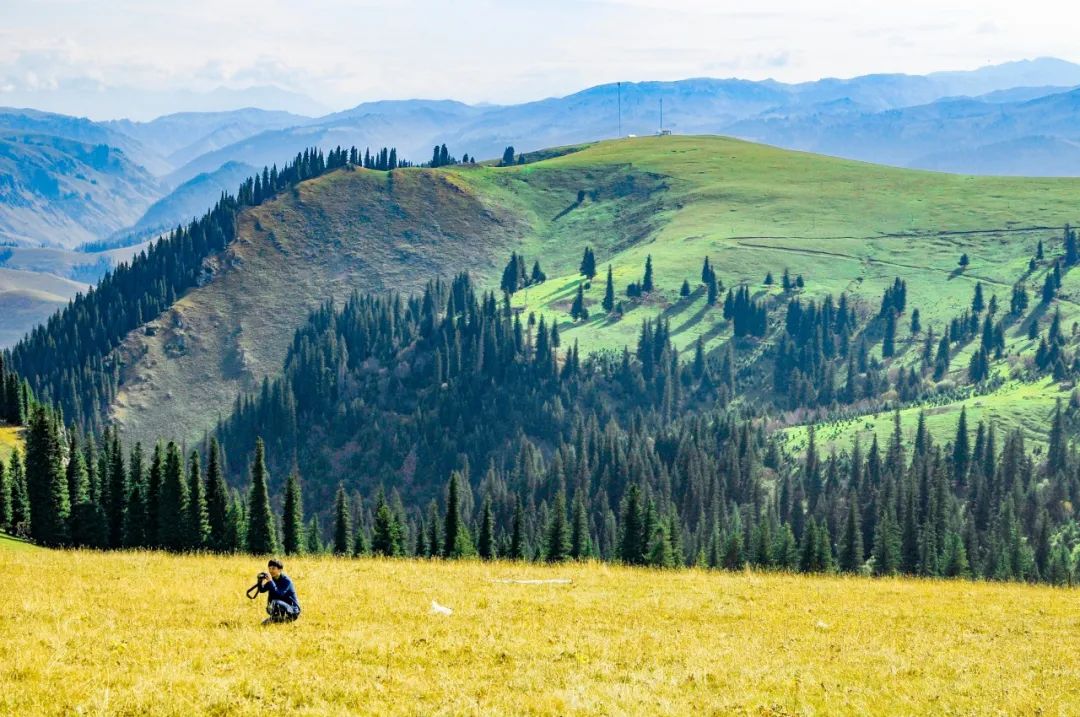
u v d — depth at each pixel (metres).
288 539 101.81
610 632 27.23
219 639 24.20
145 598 30.34
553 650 24.45
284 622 26.77
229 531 90.06
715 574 45.09
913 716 20.25
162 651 22.70
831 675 23.16
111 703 18.64
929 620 31.61
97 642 23.39
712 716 19.73
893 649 26.41
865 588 40.12
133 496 87.44
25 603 27.98
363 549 102.44
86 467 102.88
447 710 19.17
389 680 21.20
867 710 20.45
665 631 27.53
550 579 38.59
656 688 21.34
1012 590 42.50
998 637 29.03
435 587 34.56
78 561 41.62
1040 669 24.75
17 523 84.06
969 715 20.47
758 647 25.91
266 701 19.47
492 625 27.44
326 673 21.48
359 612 28.69
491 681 21.41
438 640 25.08
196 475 87.56
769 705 20.50
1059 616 33.62
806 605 33.72
